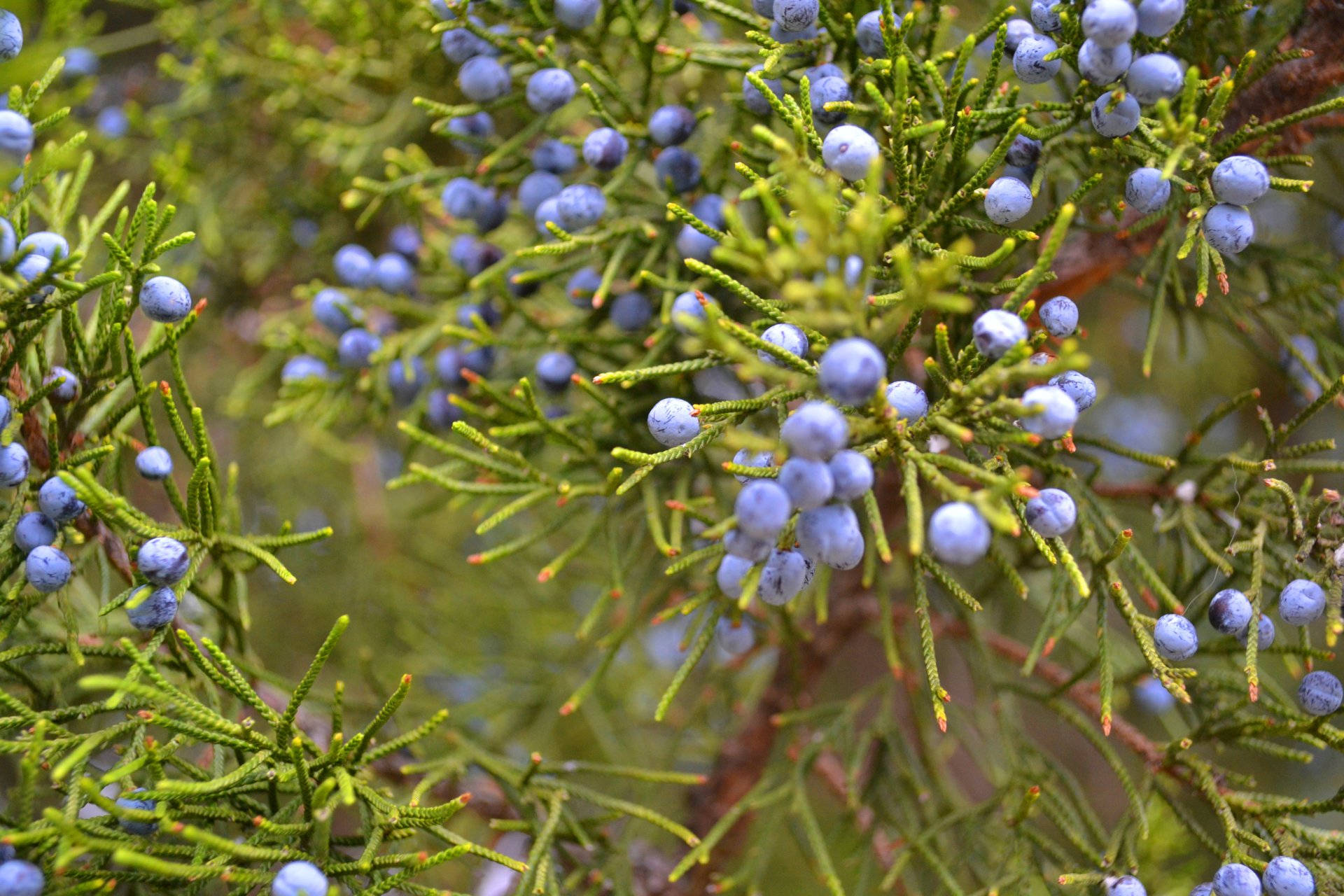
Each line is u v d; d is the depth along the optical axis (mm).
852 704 457
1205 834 400
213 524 389
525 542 424
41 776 430
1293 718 394
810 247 347
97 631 420
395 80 488
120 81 591
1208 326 551
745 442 357
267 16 487
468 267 457
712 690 489
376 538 608
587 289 435
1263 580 405
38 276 374
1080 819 427
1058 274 424
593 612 423
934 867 422
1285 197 499
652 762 559
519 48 421
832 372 349
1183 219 406
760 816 477
